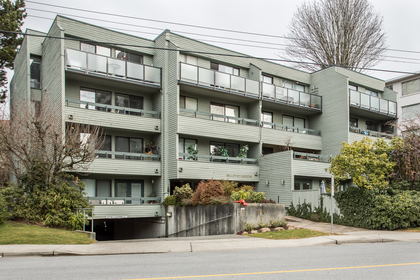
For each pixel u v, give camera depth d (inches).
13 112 734.5
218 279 285.0
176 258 401.4
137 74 882.1
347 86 1106.7
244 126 1002.1
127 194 896.3
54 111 722.8
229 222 676.7
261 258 394.3
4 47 1178.6
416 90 1380.4
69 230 618.8
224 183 840.9
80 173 804.0
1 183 789.2
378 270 320.2
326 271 315.9
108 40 904.3
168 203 839.7
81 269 328.2
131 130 882.8
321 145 1165.1
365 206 713.6
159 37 949.8
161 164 892.6
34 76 927.0
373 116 1309.1
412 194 721.6
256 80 1041.5
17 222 604.7
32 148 682.2
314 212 831.7
